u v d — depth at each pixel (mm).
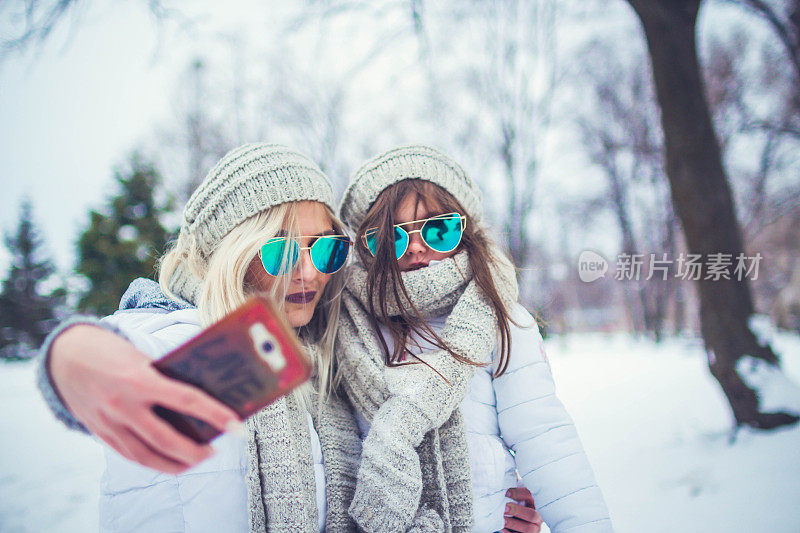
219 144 13320
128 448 490
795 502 3266
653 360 12680
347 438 1147
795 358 10867
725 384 4883
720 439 4754
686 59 4844
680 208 4996
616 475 4273
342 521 1036
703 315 5012
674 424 5625
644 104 18266
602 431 5793
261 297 490
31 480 5012
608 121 19328
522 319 1366
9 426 7367
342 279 1357
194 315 1038
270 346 486
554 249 21812
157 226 15352
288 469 960
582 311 33562
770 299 23469
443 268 1283
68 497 4523
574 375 10766
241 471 964
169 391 459
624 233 20422
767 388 4664
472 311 1239
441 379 1134
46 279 21719
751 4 6152
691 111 4836
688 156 4867
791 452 4059
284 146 1233
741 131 14812
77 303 15430
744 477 3762
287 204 1145
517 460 1274
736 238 4863
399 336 1236
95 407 483
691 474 4020
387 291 1284
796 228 22219
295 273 1138
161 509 891
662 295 20156
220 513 927
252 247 1088
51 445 6336
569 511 1157
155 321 972
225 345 493
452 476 1148
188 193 14281
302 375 482
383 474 1027
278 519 936
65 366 497
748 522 3111
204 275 1172
